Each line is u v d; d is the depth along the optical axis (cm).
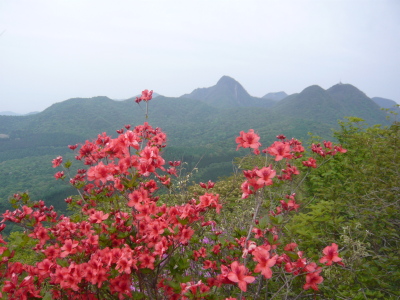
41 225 263
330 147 354
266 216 206
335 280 261
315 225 328
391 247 302
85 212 306
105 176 229
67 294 227
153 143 304
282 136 318
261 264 171
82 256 224
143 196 224
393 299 245
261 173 201
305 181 598
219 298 210
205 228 318
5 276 223
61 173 320
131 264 192
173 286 196
